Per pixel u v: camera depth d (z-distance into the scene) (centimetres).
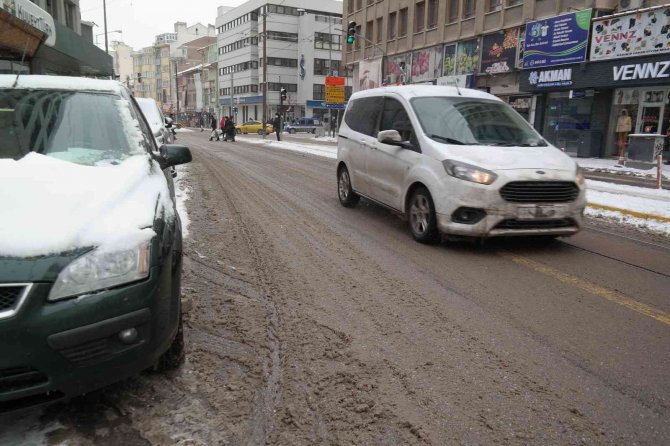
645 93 2050
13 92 379
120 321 247
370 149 781
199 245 623
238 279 500
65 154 341
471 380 319
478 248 630
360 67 4203
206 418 274
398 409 287
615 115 2191
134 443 253
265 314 415
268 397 296
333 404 291
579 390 309
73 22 3334
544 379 321
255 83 8300
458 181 581
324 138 4166
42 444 249
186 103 11569
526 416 282
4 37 1214
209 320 399
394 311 427
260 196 1013
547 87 2347
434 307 437
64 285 235
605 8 2131
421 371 329
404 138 696
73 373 239
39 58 1977
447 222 593
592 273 538
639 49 1922
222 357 340
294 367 332
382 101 791
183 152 422
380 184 748
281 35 7844
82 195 273
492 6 2781
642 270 554
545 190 577
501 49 2684
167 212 306
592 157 2233
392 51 3806
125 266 251
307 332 384
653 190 1138
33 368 231
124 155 355
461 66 3023
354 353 352
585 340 377
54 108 372
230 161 1806
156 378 311
